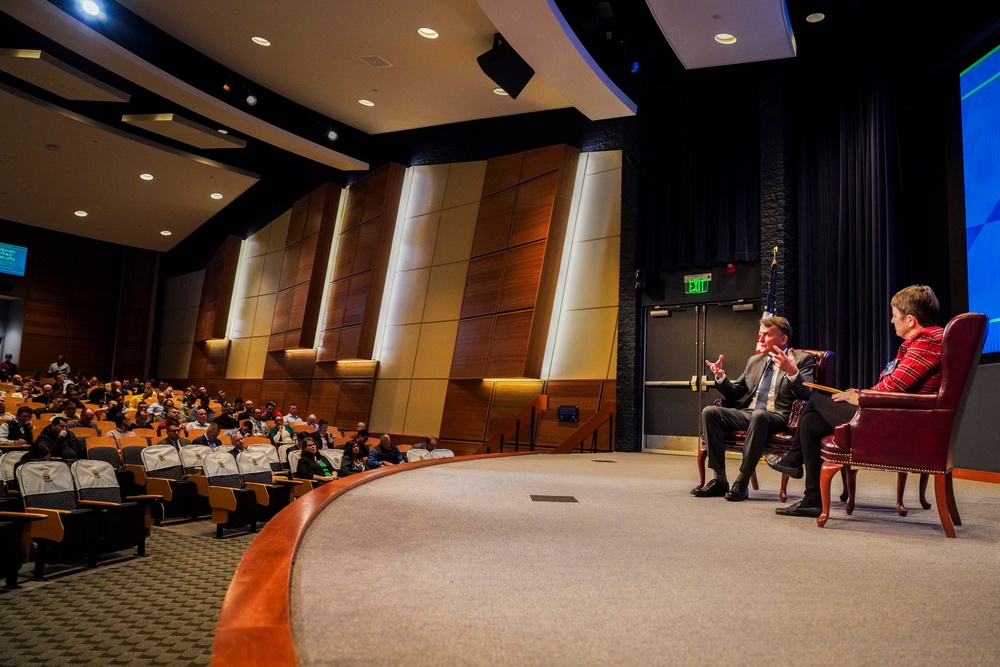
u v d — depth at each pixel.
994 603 1.60
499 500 3.38
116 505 5.35
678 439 9.01
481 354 10.86
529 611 1.46
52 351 18.64
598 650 1.23
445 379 11.75
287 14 8.62
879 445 2.72
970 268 6.04
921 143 6.95
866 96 7.47
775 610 1.51
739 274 8.65
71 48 8.43
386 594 1.57
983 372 5.77
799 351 3.70
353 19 8.57
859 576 1.87
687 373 9.01
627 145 9.84
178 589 4.64
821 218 7.89
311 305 14.47
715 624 1.40
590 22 8.20
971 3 6.09
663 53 8.80
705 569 1.92
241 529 7.06
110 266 19.89
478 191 12.04
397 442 12.12
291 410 13.05
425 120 11.81
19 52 8.66
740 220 8.57
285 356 15.36
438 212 12.59
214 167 12.77
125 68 8.89
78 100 10.73
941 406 2.64
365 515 2.79
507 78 8.57
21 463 5.29
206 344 18.38
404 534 2.36
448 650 1.20
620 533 2.49
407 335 12.57
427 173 12.98
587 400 9.87
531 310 10.28
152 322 20.28
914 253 6.89
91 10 8.39
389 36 8.90
